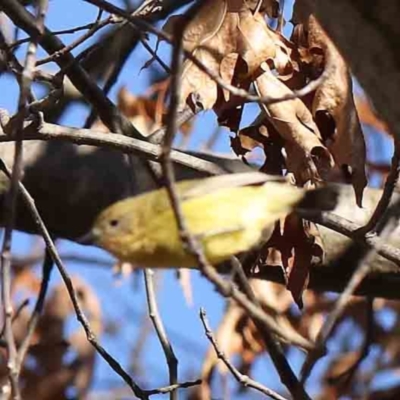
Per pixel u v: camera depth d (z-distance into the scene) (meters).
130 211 8.30
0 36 8.88
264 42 9.25
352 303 14.44
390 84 5.27
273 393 8.52
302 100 9.24
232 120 9.47
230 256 8.24
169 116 5.86
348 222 8.86
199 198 8.14
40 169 10.60
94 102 10.00
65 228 10.77
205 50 9.20
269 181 8.52
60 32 9.44
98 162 10.67
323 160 9.23
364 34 5.25
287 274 9.66
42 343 12.88
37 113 8.85
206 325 8.80
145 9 9.37
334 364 14.19
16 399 6.84
